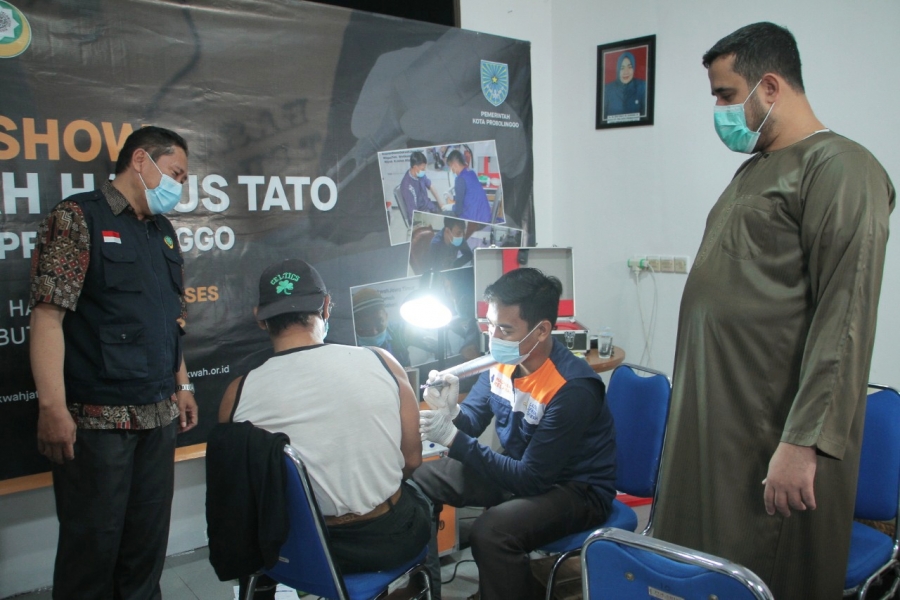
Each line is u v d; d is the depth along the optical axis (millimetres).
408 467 1581
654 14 3266
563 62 3666
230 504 1344
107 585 1863
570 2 3588
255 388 1410
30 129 2035
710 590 978
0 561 2223
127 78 2184
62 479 1792
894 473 1670
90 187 2150
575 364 1842
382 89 2777
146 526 1950
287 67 2510
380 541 1474
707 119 3125
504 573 1655
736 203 1315
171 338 1958
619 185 3504
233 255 2441
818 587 1296
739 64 1285
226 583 2352
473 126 3131
